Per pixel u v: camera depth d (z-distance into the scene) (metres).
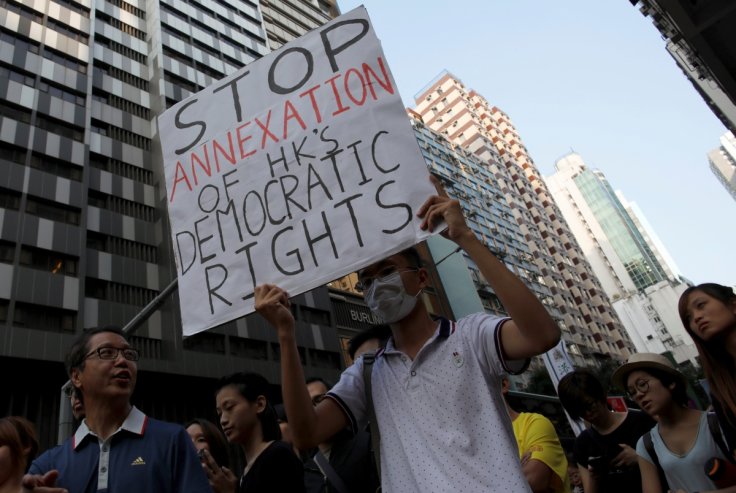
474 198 57.28
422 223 2.06
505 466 1.60
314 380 3.75
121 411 2.32
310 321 26.45
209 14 38.91
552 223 76.44
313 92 2.77
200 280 2.66
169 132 3.13
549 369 8.59
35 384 17.41
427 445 1.73
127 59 30.62
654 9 15.49
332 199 2.46
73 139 24.20
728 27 12.62
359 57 2.73
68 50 26.95
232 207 2.73
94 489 2.07
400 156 2.39
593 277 75.69
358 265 2.24
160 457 2.18
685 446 2.69
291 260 2.46
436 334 1.92
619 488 3.18
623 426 3.42
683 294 2.67
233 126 2.95
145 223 24.70
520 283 1.66
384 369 2.01
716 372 2.53
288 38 49.06
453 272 40.31
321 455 3.16
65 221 21.62
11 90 22.98
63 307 19.00
